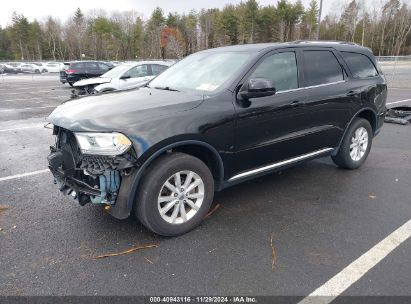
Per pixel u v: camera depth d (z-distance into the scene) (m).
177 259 3.24
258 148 4.09
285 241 3.53
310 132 4.64
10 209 4.24
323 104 4.71
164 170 3.37
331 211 4.17
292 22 71.25
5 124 9.73
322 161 6.05
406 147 7.04
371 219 3.97
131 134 3.19
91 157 3.24
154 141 3.25
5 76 36.91
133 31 82.25
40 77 35.19
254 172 4.18
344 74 5.14
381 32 71.81
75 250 3.38
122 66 13.43
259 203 4.39
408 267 3.11
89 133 3.20
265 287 2.87
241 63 4.13
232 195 4.62
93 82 13.12
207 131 3.58
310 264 3.15
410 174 5.43
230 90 3.86
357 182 5.09
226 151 3.80
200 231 3.72
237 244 3.48
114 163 3.17
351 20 72.81
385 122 9.63
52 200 4.49
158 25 79.44
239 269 3.09
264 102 4.04
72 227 3.80
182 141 3.43
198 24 77.56
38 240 3.55
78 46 84.69
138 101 3.72
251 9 69.94
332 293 2.80
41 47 87.88
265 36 71.25
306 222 3.91
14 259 3.24
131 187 3.25
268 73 4.20
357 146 5.52
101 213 4.12
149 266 3.14
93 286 2.89
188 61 4.95
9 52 92.25
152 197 3.37
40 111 12.26
